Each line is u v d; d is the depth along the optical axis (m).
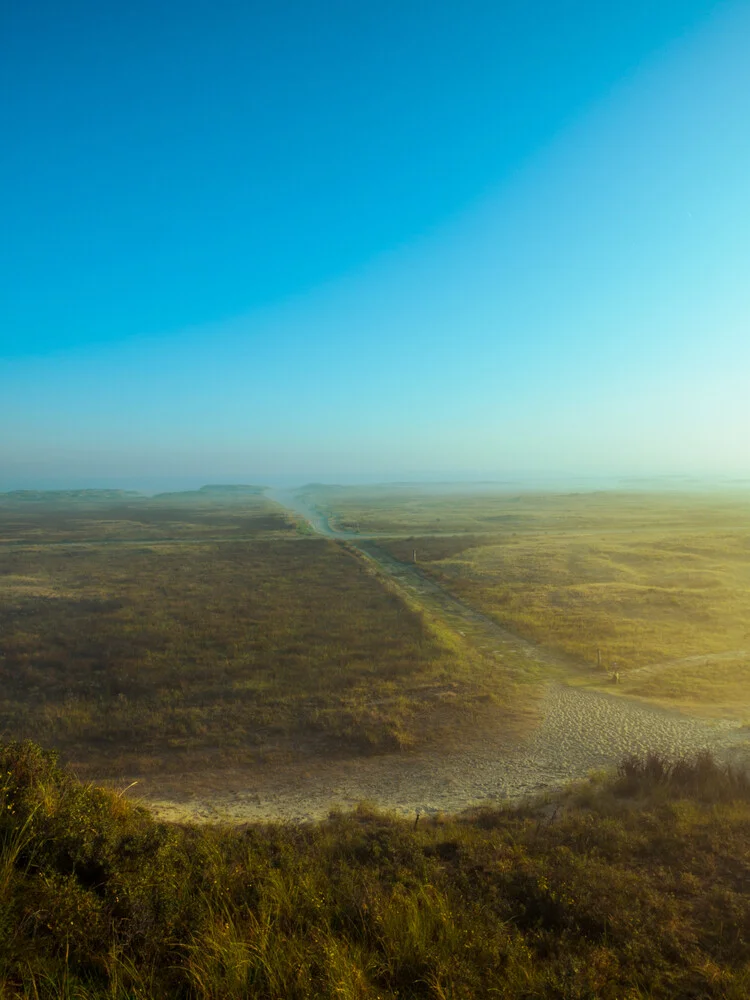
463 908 8.39
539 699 31.17
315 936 7.17
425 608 54.62
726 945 7.53
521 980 6.60
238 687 32.59
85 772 23.20
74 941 6.39
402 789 21.25
